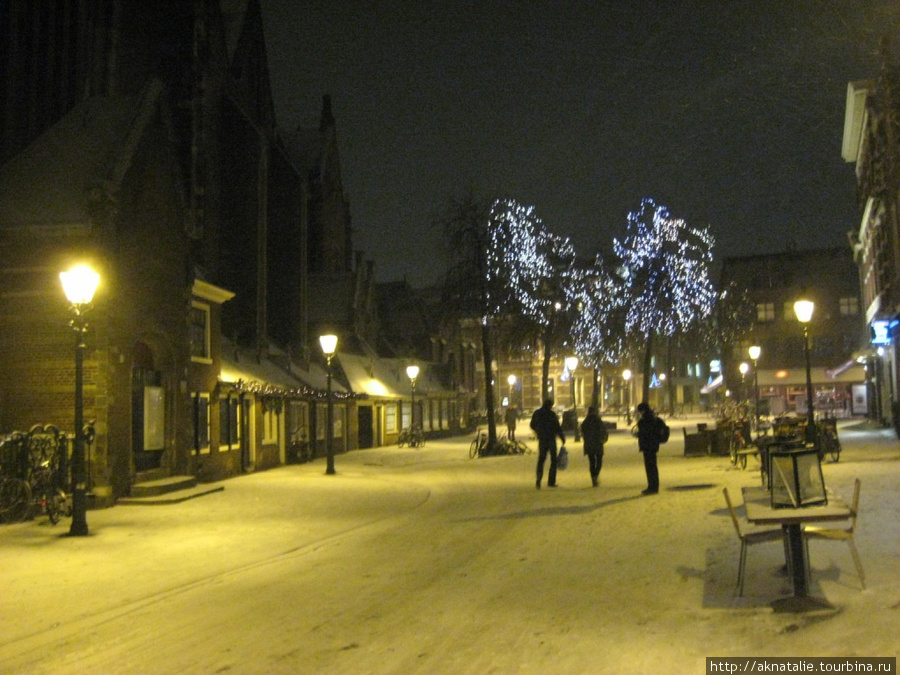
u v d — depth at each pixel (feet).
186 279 71.05
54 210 59.41
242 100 124.77
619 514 46.47
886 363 124.47
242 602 29.19
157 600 29.81
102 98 68.49
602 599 27.07
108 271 58.85
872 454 78.69
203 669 21.40
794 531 24.59
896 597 24.27
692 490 56.03
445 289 109.50
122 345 60.44
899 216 98.37
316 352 130.41
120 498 59.36
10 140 87.66
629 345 161.79
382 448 132.16
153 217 66.03
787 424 69.36
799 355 219.61
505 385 288.51
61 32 94.27
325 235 169.17
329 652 22.56
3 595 30.73
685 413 268.21
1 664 22.33
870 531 35.22
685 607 25.41
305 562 37.19
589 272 147.13
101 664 22.15
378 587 31.01
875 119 108.78
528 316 124.06
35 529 47.03
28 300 59.21
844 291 219.20
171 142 69.00
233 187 113.19
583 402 287.28
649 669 19.66
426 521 49.96
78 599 30.04
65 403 58.34
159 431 67.72
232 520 51.13
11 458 49.65
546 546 37.78
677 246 146.10
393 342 171.94
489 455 108.78
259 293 110.11
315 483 75.25
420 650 22.36
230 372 87.40
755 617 23.58
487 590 29.43
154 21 100.01
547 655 21.27
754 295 223.71
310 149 172.24
